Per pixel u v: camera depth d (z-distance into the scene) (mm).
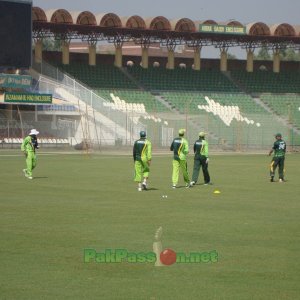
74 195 39844
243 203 36625
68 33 114438
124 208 34031
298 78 131875
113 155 87375
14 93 95250
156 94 115625
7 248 23719
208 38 124000
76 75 114438
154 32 117500
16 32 96438
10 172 57156
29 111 97688
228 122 112438
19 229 27500
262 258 22438
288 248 23984
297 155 97688
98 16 110812
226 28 119188
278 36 123625
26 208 33844
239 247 24125
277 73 131250
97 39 117688
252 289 18828
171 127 105875
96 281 19547
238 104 118938
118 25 112562
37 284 19188
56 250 23375
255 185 47562
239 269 21000
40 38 110375
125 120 102625
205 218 30766
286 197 39812
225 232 27094
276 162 50906
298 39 125812
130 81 117688
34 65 106500
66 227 28000
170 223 29219
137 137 102625
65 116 99625
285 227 28406
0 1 94875
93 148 99125
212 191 42938
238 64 132875
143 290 18656
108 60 124312
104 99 109938
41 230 27250
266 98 122375
